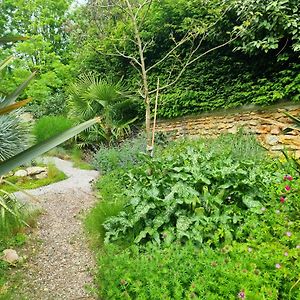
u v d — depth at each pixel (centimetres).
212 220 321
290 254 241
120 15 721
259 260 238
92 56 988
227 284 215
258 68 649
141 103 874
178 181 364
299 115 588
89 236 399
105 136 916
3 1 1902
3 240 378
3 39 156
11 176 654
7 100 165
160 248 317
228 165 384
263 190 362
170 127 819
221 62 707
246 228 299
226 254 261
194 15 722
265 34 597
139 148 749
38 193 577
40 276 324
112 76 959
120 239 353
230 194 355
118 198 436
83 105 960
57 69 1437
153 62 848
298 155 568
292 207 313
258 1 570
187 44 764
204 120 748
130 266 260
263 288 207
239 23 644
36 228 430
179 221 322
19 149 573
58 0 1925
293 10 557
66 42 1978
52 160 807
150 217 349
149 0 580
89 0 734
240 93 674
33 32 1902
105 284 260
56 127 927
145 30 824
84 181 671
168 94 802
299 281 214
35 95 1314
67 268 339
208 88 733
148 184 379
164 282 230
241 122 676
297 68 593
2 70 204
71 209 506
